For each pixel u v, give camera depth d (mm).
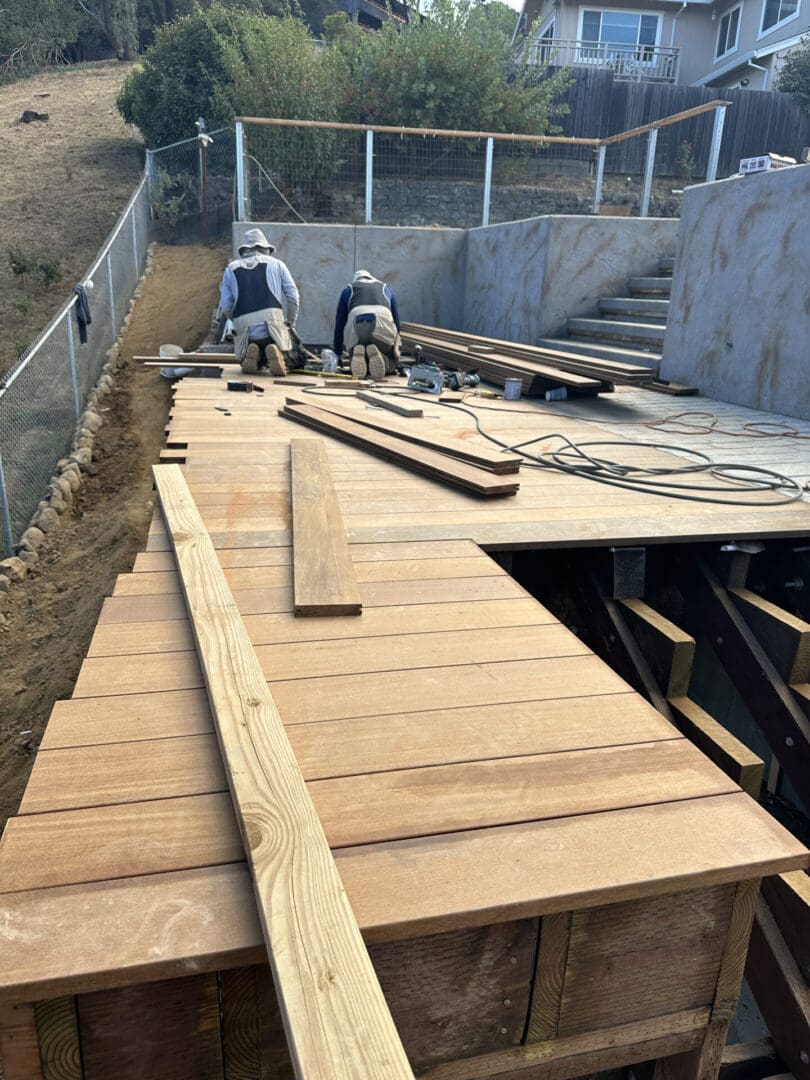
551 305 8023
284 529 2822
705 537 2855
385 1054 879
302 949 1000
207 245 12477
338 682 1761
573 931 1229
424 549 2668
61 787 1354
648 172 9086
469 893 1146
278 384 6527
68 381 7598
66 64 25719
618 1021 1316
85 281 7766
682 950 1303
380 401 5410
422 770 1438
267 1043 1155
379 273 9562
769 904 2057
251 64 12859
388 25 13750
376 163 10547
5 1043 1026
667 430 4809
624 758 1498
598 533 2832
